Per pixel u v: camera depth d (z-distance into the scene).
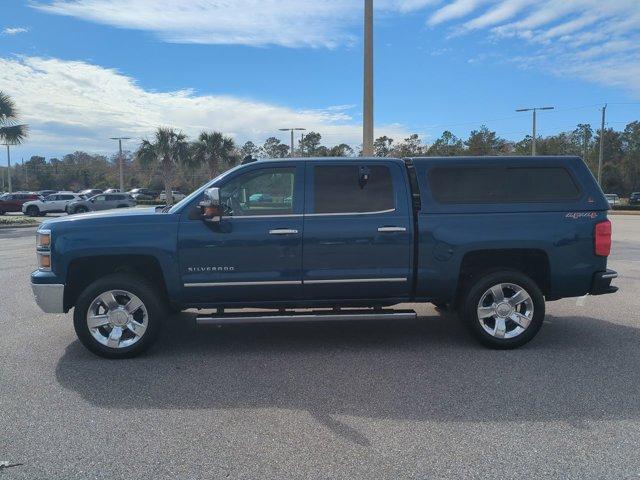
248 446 3.58
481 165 5.68
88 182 98.31
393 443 3.61
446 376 4.89
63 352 5.68
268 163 5.58
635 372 4.98
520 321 5.66
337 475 3.20
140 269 5.83
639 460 3.37
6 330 6.53
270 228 5.42
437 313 7.40
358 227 5.47
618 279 9.76
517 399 4.35
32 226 28.22
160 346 5.89
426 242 5.52
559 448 3.53
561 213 5.61
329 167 5.61
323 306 5.72
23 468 3.30
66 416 4.06
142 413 4.12
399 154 61.28
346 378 4.86
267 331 6.50
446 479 3.15
